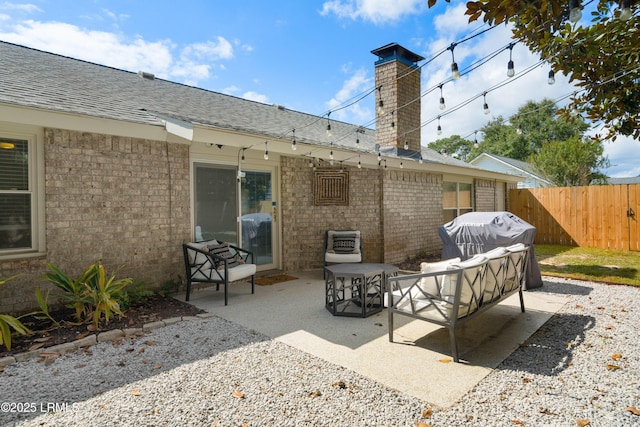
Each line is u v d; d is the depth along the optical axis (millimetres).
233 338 3758
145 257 5422
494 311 4652
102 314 4426
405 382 2783
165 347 3512
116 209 5129
